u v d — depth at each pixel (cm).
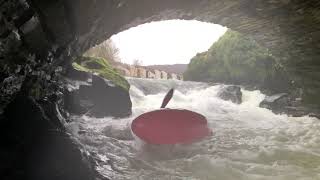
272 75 1239
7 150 333
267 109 1095
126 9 586
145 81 1324
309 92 949
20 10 274
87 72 883
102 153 516
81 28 481
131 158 505
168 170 457
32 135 359
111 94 856
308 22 673
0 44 260
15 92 345
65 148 366
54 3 343
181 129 562
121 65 1934
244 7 682
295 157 530
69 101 739
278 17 699
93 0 436
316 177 434
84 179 356
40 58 383
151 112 570
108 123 755
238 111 1066
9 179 318
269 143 627
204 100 1180
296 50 847
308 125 820
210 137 629
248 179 428
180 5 657
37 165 341
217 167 467
